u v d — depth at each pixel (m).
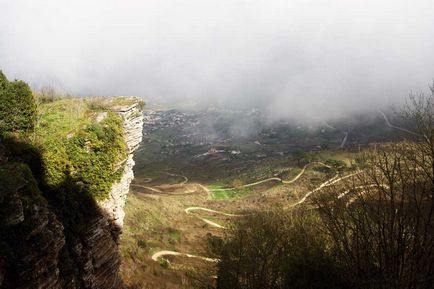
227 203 109.00
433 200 14.81
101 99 31.88
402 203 15.66
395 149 17.88
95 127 26.08
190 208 98.31
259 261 28.34
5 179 15.63
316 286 21.00
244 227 31.48
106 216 26.28
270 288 26.66
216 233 68.88
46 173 22.23
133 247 48.66
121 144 28.97
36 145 22.94
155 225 66.12
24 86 24.16
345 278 19.36
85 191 24.38
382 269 16.20
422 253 15.02
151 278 40.56
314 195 25.16
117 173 28.17
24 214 16.00
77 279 21.33
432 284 15.04
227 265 29.77
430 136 15.45
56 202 21.83
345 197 19.78
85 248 23.14
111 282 25.84
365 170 19.92
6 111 22.78
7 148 21.19
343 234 19.09
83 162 24.69
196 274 43.69
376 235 17.66
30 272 15.61
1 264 14.09
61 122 25.64
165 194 131.12
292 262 23.64
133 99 32.53
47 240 16.97
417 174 16.47
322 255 21.59
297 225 26.80
